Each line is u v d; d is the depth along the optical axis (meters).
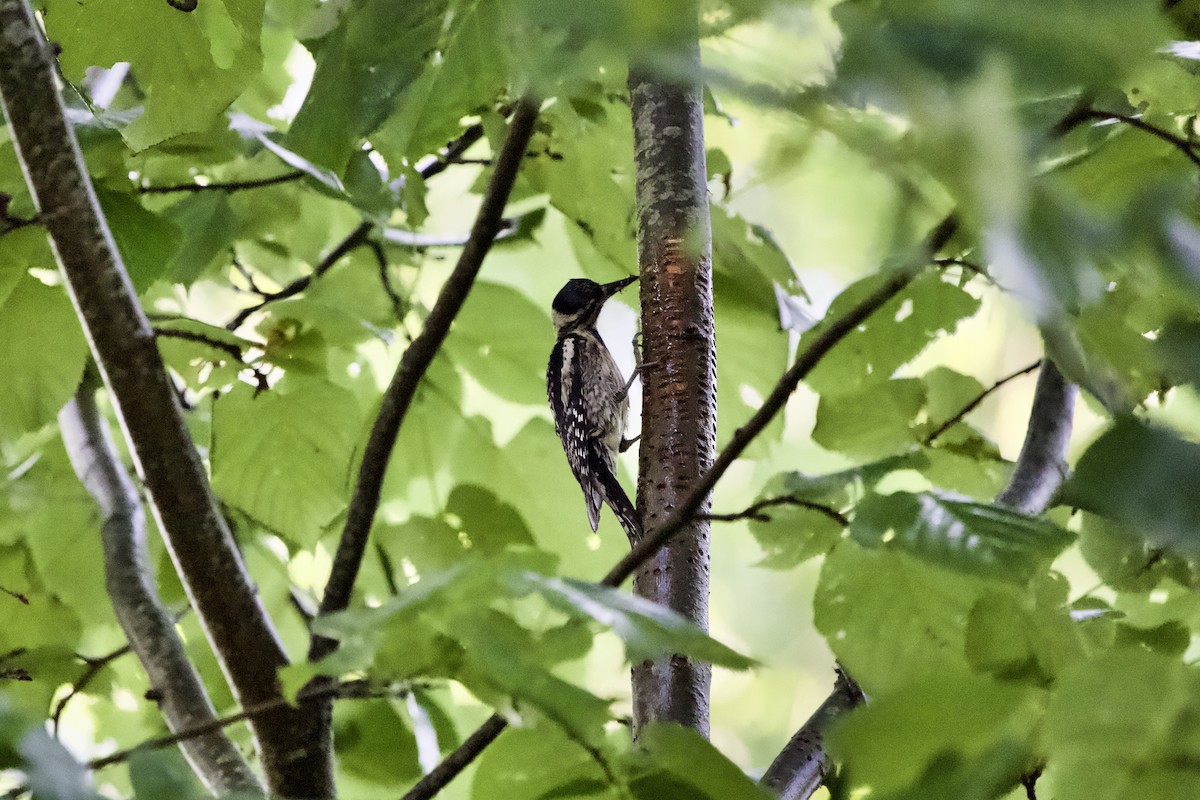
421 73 5.45
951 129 1.43
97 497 8.20
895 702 2.64
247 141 7.06
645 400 5.96
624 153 7.86
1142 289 2.16
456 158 8.74
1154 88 3.49
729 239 7.68
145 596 7.62
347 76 5.55
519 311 8.45
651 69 1.62
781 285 8.03
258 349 7.13
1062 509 7.25
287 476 7.29
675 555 5.59
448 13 5.33
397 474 8.57
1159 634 5.24
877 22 1.52
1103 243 1.62
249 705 6.21
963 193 1.47
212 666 8.93
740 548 13.45
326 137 5.71
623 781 3.44
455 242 8.94
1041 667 3.65
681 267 6.00
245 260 9.67
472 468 8.59
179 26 5.81
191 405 8.91
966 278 3.88
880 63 1.45
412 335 8.91
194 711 7.04
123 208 6.66
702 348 5.94
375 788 7.24
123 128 6.67
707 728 5.24
